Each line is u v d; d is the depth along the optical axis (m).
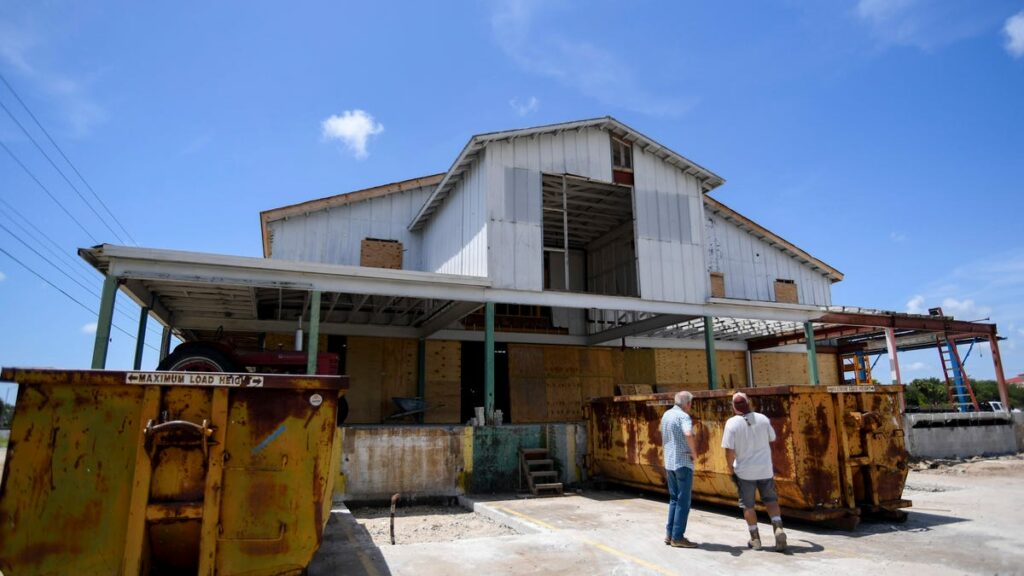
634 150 16.22
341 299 15.95
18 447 4.06
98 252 10.80
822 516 7.28
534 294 14.10
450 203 16.75
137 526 4.03
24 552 3.94
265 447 4.32
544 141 15.07
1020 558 6.00
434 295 13.24
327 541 6.84
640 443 10.70
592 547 6.49
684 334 22.56
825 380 25.30
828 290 25.17
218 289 13.33
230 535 4.15
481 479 11.61
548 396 20.14
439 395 18.77
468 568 5.65
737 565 5.78
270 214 18.06
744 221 23.50
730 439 6.59
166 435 4.20
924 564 5.79
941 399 37.72
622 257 19.58
